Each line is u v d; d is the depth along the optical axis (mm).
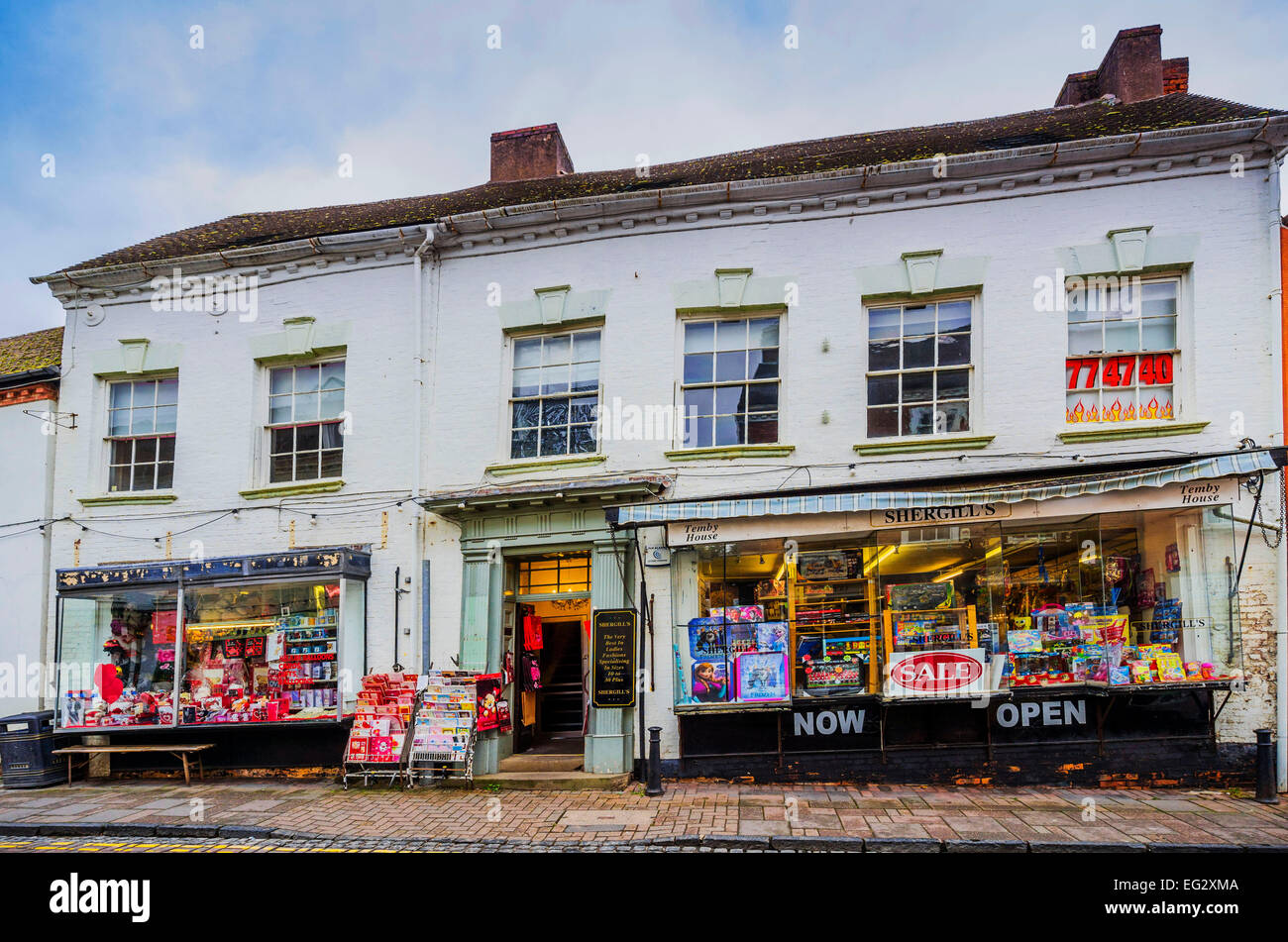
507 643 11422
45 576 12781
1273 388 9375
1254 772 9023
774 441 10750
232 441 12383
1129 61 12922
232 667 11492
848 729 9758
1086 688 9352
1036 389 9977
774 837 7449
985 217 10344
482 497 10680
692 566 10398
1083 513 9164
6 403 13375
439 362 11805
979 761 9484
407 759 10375
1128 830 7473
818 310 10680
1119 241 9898
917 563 9820
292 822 8641
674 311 11070
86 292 13219
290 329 12328
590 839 7727
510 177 15289
